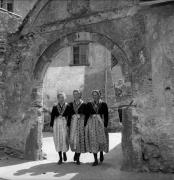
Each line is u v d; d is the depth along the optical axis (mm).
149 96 6785
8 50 9531
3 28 9867
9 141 9094
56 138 7836
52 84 18375
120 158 8430
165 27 6762
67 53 18781
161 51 6750
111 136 13648
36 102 8695
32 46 8961
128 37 7207
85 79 18047
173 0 6488
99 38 7684
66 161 8234
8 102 9281
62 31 8367
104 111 7727
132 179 6008
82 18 8016
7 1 18109
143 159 6707
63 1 8461
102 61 18031
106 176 6363
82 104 7852
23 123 8859
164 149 6500
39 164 7836
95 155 7559
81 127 7715
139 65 6996
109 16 7531
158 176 6184
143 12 7062
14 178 6410
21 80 9109
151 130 6680
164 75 6656
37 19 8945
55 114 8016
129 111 6961
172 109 6496
